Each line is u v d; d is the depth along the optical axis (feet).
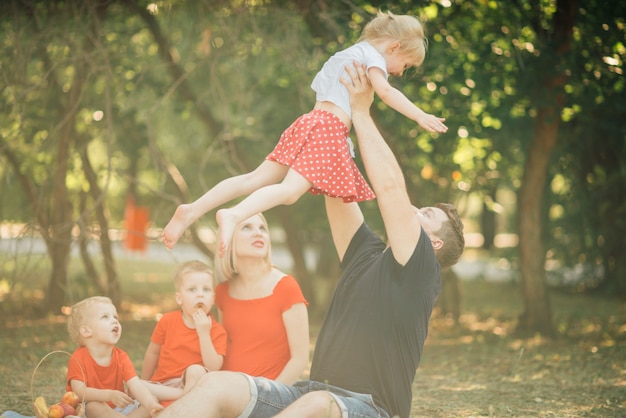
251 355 16.88
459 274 81.25
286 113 45.91
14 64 35.01
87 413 16.29
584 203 55.83
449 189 50.67
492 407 22.04
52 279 43.06
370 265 15.14
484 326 44.21
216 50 37.99
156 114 57.41
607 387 25.89
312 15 35.35
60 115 40.32
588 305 53.83
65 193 41.60
